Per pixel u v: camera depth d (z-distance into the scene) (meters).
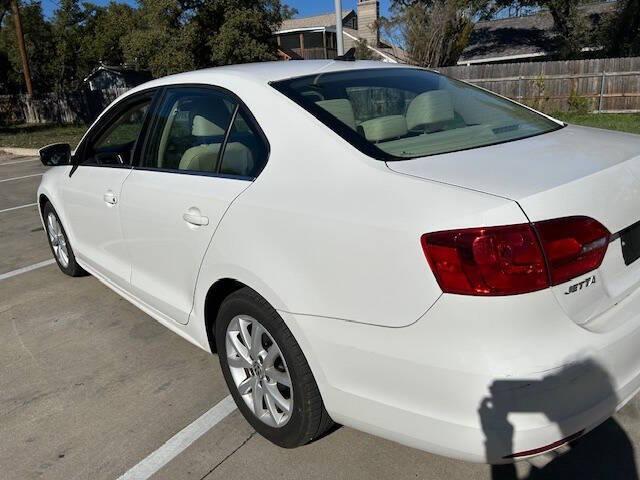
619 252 2.03
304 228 2.14
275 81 2.69
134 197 3.18
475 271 1.74
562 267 1.79
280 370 2.48
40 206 4.97
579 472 2.36
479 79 20.12
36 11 35.16
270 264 2.25
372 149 2.22
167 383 3.23
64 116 28.38
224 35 22.88
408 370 1.89
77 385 3.27
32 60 36.84
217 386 3.17
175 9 23.00
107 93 26.98
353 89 2.71
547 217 1.78
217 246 2.52
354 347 2.02
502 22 33.91
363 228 1.96
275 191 2.32
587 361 1.81
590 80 18.50
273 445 2.63
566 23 27.09
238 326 2.60
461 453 1.86
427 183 1.95
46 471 2.58
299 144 2.35
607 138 2.52
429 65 23.23
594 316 1.93
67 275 5.05
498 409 1.75
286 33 40.28
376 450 2.56
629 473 2.34
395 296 1.89
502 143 2.38
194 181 2.78
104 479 2.51
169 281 3.04
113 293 4.59
